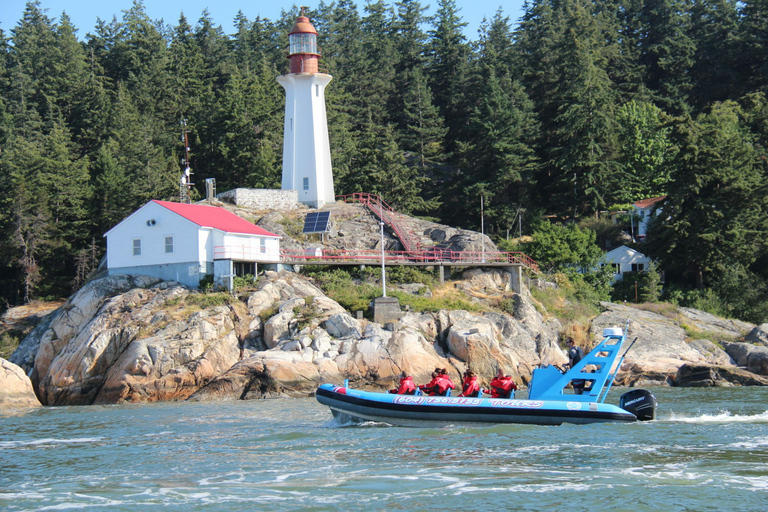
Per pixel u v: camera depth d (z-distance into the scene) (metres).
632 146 158.38
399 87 199.50
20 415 71.19
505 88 170.12
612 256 137.50
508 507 33.53
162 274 101.12
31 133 174.62
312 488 36.97
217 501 35.16
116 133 161.50
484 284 113.12
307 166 134.88
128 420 63.38
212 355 84.88
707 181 126.75
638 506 33.50
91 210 142.62
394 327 90.12
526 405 51.97
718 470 39.25
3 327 119.25
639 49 194.88
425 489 36.38
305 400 77.06
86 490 37.44
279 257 107.75
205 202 127.81
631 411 54.25
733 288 126.31
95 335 88.19
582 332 106.31
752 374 89.19
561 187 154.50
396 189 148.25
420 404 53.16
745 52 182.88
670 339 103.94
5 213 133.38
